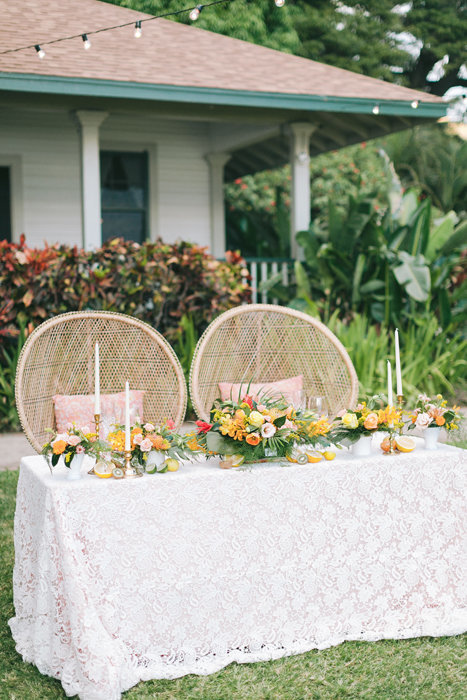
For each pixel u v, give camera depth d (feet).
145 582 10.12
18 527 11.43
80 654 9.43
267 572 10.57
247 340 14.92
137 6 50.96
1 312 23.62
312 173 52.31
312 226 30.32
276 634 10.66
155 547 10.15
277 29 56.90
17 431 24.38
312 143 35.06
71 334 13.96
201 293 25.46
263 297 30.32
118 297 24.86
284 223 41.34
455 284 30.60
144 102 27.02
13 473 19.08
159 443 10.31
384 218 30.19
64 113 33.47
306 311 27.89
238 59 31.07
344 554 10.89
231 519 10.43
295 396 13.52
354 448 11.28
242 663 10.37
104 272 24.25
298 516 10.68
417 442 12.17
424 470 11.23
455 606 11.43
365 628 11.05
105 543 9.96
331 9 60.59
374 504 11.00
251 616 10.55
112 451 10.41
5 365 24.89
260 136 31.91
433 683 9.86
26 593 10.98
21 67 24.43
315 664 10.32
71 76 24.61
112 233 35.42
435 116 28.78
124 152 35.22
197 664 10.21
